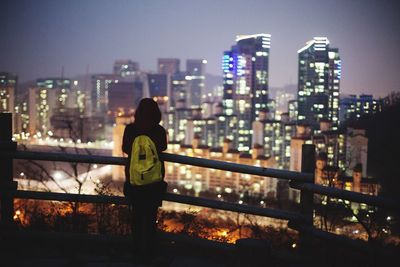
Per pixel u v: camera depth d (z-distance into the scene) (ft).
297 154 233.76
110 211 25.07
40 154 15.30
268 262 13.19
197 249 17.71
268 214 14.75
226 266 14.92
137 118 14.02
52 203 27.94
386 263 14.62
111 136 480.23
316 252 17.72
